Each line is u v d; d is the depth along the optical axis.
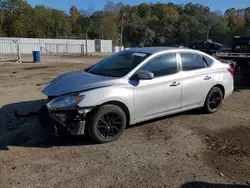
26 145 4.36
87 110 4.22
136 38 89.81
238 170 3.70
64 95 4.25
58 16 78.38
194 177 3.49
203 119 5.79
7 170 3.56
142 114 4.88
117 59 5.33
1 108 6.36
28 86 9.38
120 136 4.74
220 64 6.30
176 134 4.91
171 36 91.94
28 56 29.98
